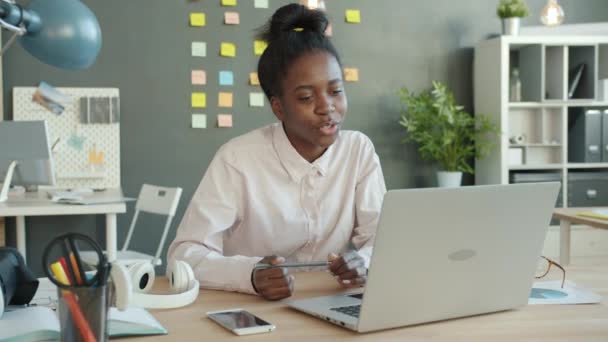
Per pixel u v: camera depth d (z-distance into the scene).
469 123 4.26
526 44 4.21
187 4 4.15
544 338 0.99
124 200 3.22
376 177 1.70
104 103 4.04
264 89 1.55
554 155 4.36
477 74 4.45
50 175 3.33
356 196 1.69
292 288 1.27
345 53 4.40
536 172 4.34
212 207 1.56
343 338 0.99
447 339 0.99
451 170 4.24
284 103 1.47
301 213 1.63
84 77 4.04
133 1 4.08
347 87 4.41
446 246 1.03
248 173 1.59
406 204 0.97
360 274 1.35
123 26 4.07
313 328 1.04
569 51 4.27
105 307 0.83
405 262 1.00
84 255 3.20
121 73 4.08
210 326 1.07
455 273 1.06
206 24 4.19
